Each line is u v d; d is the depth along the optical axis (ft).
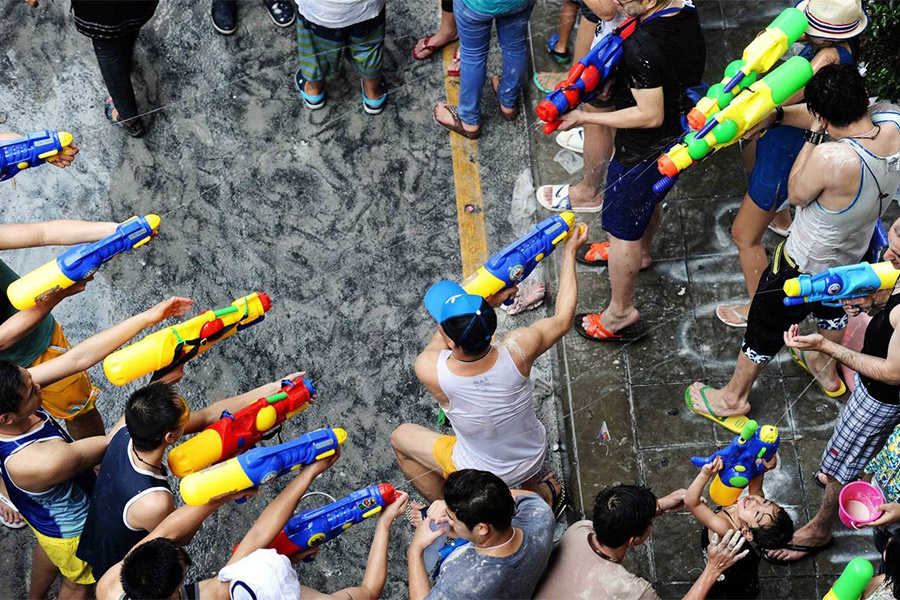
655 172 14.28
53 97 19.29
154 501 11.21
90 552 11.87
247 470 10.55
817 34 12.73
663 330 16.44
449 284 11.63
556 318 12.42
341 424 16.29
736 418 15.43
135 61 19.62
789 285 12.31
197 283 17.56
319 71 18.26
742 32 19.26
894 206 17.10
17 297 11.80
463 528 10.57
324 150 18.85
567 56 19.38
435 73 19.61
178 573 10.00
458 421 12.41
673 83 13.56
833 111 11.98
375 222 18.13
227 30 19.77
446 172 18.60
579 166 18.26
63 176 18.44
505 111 18.83
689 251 17.13
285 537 11.14
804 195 12.62
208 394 16.60
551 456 15.83
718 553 11.37
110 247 11.98
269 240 17.95
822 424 15.46
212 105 19.26
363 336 17.04
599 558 11.30
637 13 13.26
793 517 14.76
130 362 11.37
